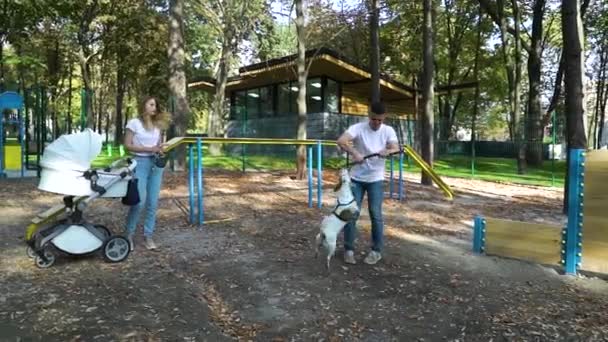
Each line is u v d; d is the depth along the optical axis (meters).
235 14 22.95
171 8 13.75
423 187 12.61
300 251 5.57
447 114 32.69
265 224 7.06
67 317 3.52
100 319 3.50
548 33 27.47
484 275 4.88
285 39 28.25
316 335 3.39
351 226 5.12
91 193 4.74
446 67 30.70
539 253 5.30
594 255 4.86
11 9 16.58
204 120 49.97
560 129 20.12
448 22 27.41
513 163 23.17
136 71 29.84
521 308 3.96
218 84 23.36
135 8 25.25
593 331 3.50
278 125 21.53
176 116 13.90
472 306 3.99
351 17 16.52
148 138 5.20
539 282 4.68
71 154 4.66
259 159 19.34
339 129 21.05
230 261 5.11
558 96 21.39
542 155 22.19
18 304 3.73
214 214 7.75
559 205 10.23
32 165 15.21
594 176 4.82
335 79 21.92
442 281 4.63
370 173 5.06
